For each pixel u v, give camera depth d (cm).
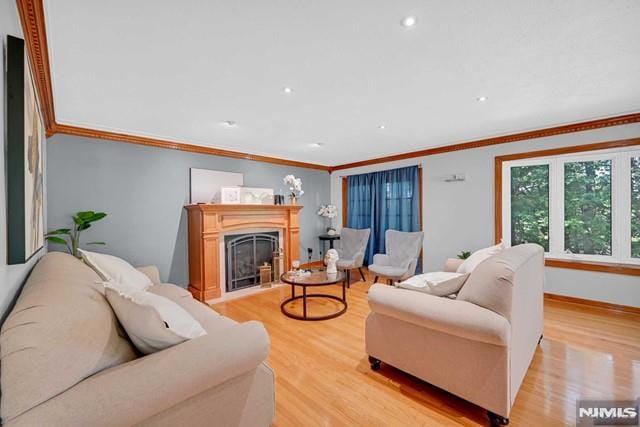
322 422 157
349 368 211
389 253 434
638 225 307
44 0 128
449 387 166
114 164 342
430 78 213
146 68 193
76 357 88
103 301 126
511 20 149
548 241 360
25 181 117
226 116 290
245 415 130
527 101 259
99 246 331
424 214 458
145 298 116
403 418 160
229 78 209
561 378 193
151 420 101
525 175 377
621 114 294
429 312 164
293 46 171
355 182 560
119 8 136
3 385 75
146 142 363
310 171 575
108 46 167
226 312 329
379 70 200
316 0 132
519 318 166
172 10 138
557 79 216
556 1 135
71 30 151
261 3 134
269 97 244
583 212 338
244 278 425
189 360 106
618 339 248
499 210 382
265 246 454
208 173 423
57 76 200
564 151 334
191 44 167
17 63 109
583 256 338
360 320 304
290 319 307
